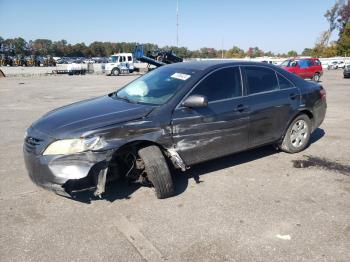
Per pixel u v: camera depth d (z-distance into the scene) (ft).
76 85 75.72
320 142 21.79
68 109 15.07
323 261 9.78
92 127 12.51
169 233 11.32
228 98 15.69
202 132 14.74
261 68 17.49
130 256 10.15
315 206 13.03
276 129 17.74
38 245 10.76
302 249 10.33
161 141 13.67
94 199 13.82
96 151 12.24
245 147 16.62
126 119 13.09
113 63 124.57
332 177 15.87
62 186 12.06
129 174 13.83
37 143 12.66
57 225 11.93
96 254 10.27
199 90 14.89
